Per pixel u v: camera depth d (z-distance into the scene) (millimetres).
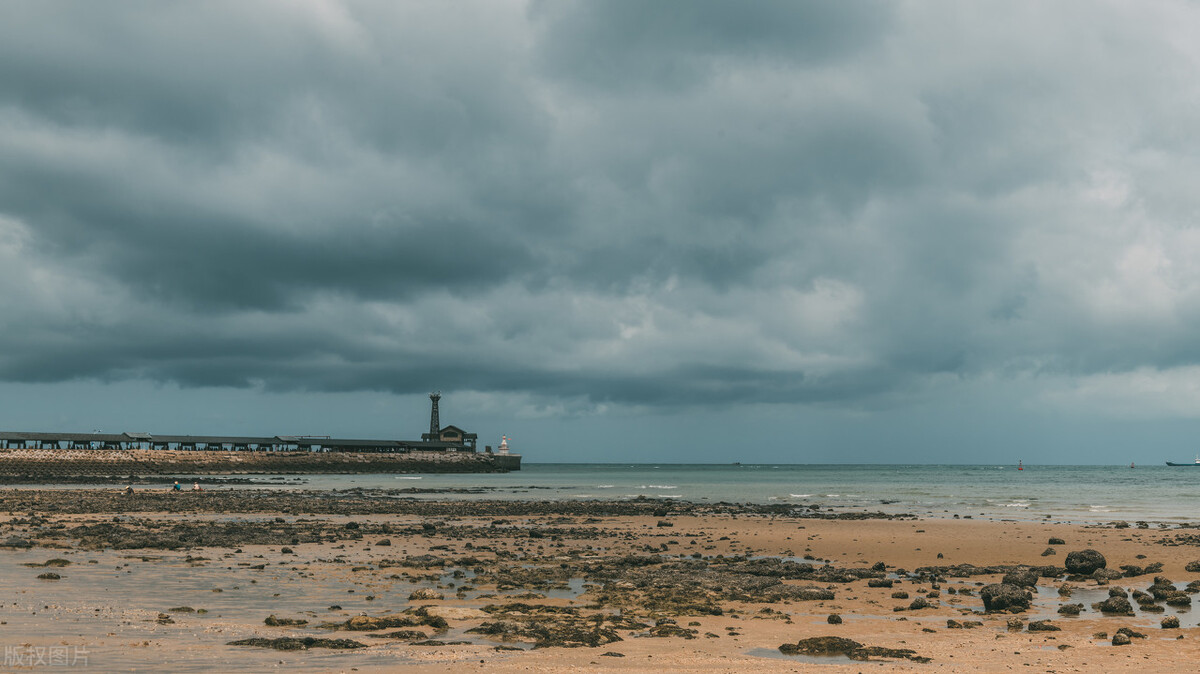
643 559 36500
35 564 32344
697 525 59812
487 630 20719
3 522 53344
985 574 34562
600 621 22672
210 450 198500
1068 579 33094
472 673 16406
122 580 29047
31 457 166750
